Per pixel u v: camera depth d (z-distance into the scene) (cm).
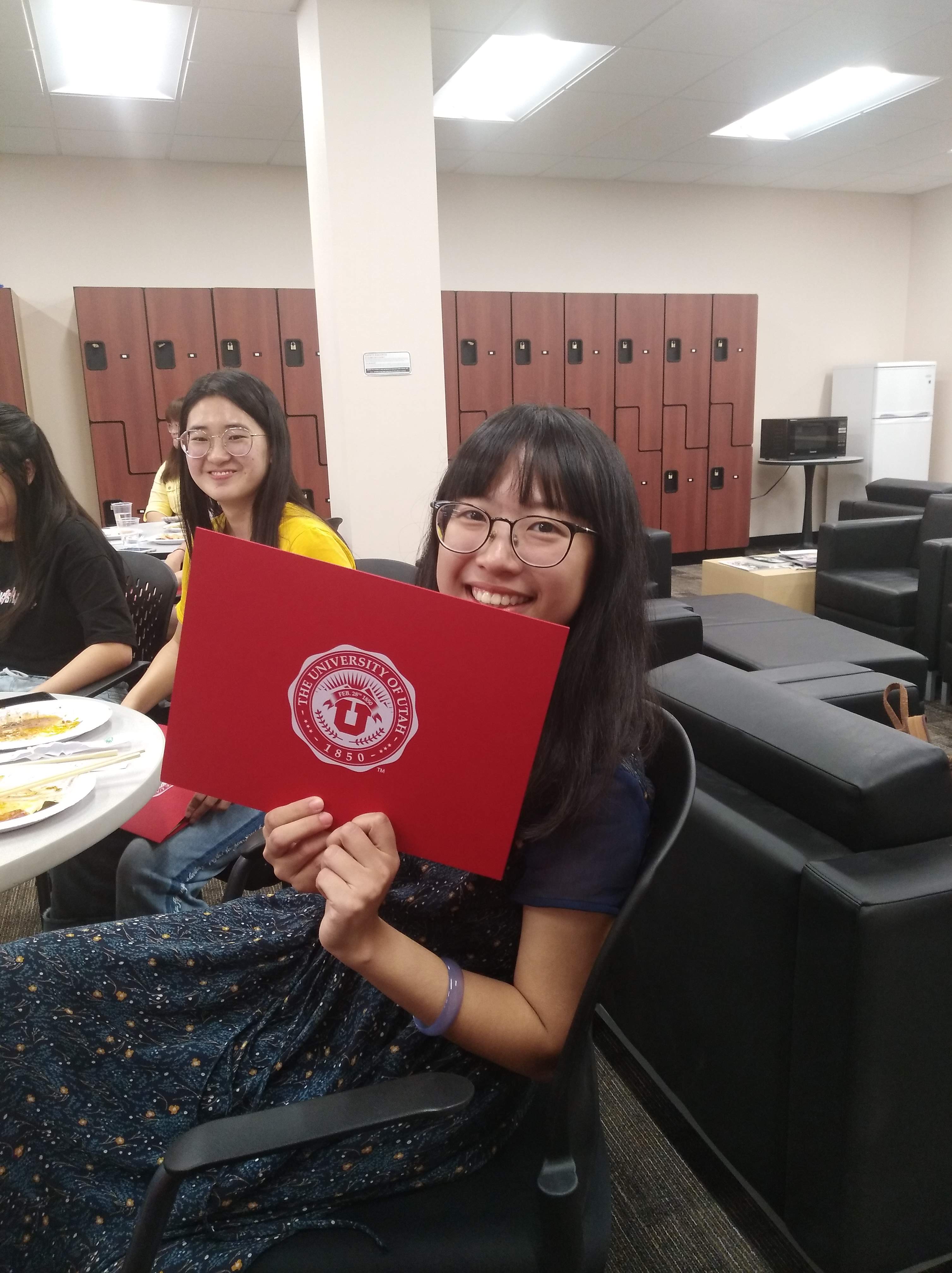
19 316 548
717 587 471
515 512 75
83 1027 81
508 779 68
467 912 81
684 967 133
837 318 751
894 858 106
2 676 172
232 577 69
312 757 70
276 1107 70
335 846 69
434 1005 72
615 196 671
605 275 680
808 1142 109
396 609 67
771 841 113
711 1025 128
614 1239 126
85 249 560
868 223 743
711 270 708
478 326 608
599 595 77
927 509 424
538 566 74
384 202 360
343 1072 81
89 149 534
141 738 127
